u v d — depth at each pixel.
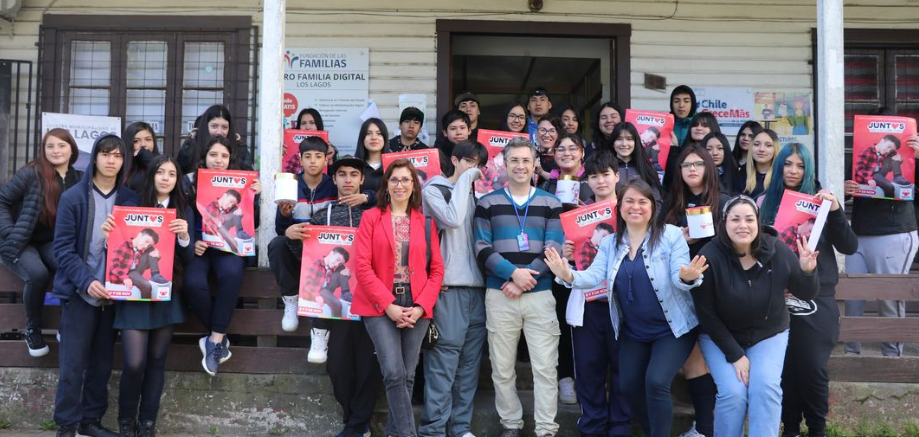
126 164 4.39
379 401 4.70
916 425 4.66
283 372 4.77
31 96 7.03
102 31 7.10
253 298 5.12
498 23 7.18
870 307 6.77
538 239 4.35
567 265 3.93
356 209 4.59
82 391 4.35
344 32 7.15
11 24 7.04
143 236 4.22
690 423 4.55
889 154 4.91
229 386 4.76
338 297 4.36
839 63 4.85
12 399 4.80
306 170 4.84
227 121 5.04
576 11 7.23
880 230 5.27
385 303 3.94
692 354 4.21
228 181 4.55
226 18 7.11
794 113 7.20
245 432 4.73
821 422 4.23
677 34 7.23
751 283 3.76
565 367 4.88
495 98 10.66
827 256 4.23
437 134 7.07
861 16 7.25
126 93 7.09
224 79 7.10
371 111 6.89
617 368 4.33
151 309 4.30
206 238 4.48
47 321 4.86
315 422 4.72
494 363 4.35
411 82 7.13
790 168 4.33
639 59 7.21
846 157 7.26
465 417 4.38
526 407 4.71
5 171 6.81
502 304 4.30
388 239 4.05
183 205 4.41
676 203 4.44
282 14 4.93
